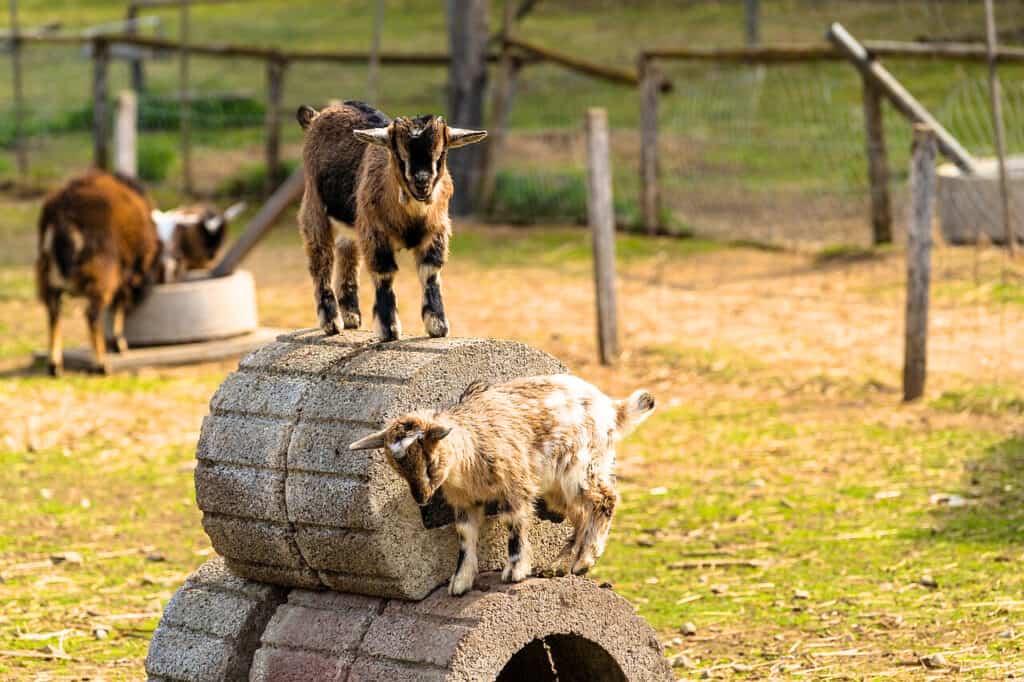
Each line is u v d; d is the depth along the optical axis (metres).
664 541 8.41
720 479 9.58
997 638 6.58
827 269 16.48
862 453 9.97
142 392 12.43
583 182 21.34
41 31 36.03
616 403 5.21
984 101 22.72
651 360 12.97
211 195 23.38
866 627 6.88
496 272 17.41
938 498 8.84
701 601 7.39
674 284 16.27
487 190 21.52
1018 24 26.75
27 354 14.08
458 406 4.90
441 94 30.58
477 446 4.75
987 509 8.62
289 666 5.08
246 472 5.21
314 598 5.25
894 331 13.51
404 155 4.93
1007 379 11.57
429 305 5.36
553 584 4.97
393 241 5.26
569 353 13.37
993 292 14.29
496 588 4.91
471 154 21.62
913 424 10.62
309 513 5.02
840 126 23.00
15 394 12.30
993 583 7.35
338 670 4.96
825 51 17.77
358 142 5.45
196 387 12.64
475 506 4.93
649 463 10.02
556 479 5.00
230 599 5.45
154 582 7.90
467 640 4.77
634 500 9.22
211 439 5.35
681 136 24.16
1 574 7.99
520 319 14.81
